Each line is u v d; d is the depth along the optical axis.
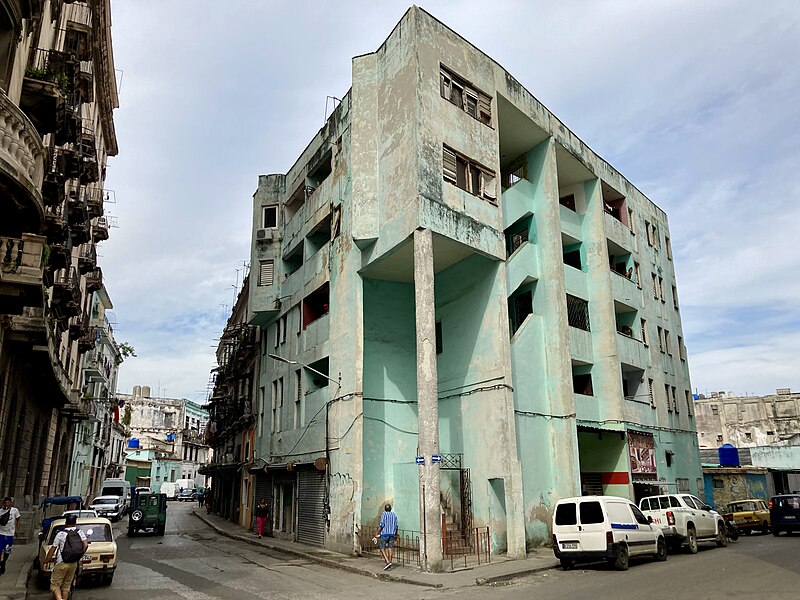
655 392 30.34
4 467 19.78
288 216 31.62
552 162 25.55
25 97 15.90
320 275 25.11
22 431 22.72
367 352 22.66
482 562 17.34
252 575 15.56
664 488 27.95
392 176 20.52
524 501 20.44
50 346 20.66
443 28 21.72
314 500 22.81
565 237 28.19
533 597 11.47
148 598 12.09
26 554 17.88
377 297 23.45
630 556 15.52
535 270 24.41
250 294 31.27
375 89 22.47
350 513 19.77
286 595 12.46
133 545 24.27
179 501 76.25
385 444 22.08
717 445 62.50
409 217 19.16
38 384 23.56
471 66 22.47
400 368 23.25
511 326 24.86
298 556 20.16
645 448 27.20
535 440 21.77
